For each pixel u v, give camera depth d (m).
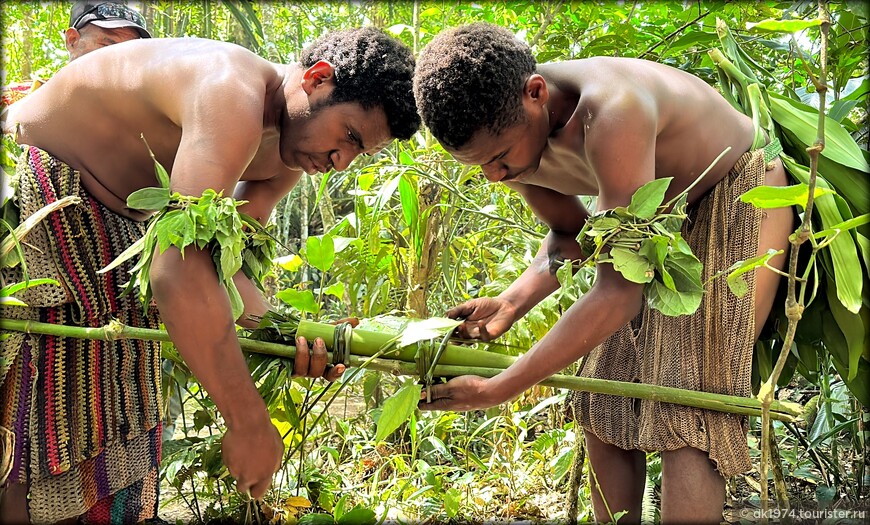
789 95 2.09
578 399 1.65
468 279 2.88
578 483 1.77
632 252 1.24
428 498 1.93
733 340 1.41
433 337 1.40
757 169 1.42
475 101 1.29
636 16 2.70
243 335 1.59
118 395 1.50
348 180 3.10
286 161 1.51
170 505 2.05
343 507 1.72
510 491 2.04
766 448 1.09
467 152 1.37
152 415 1.59
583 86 1.38
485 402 1.40
